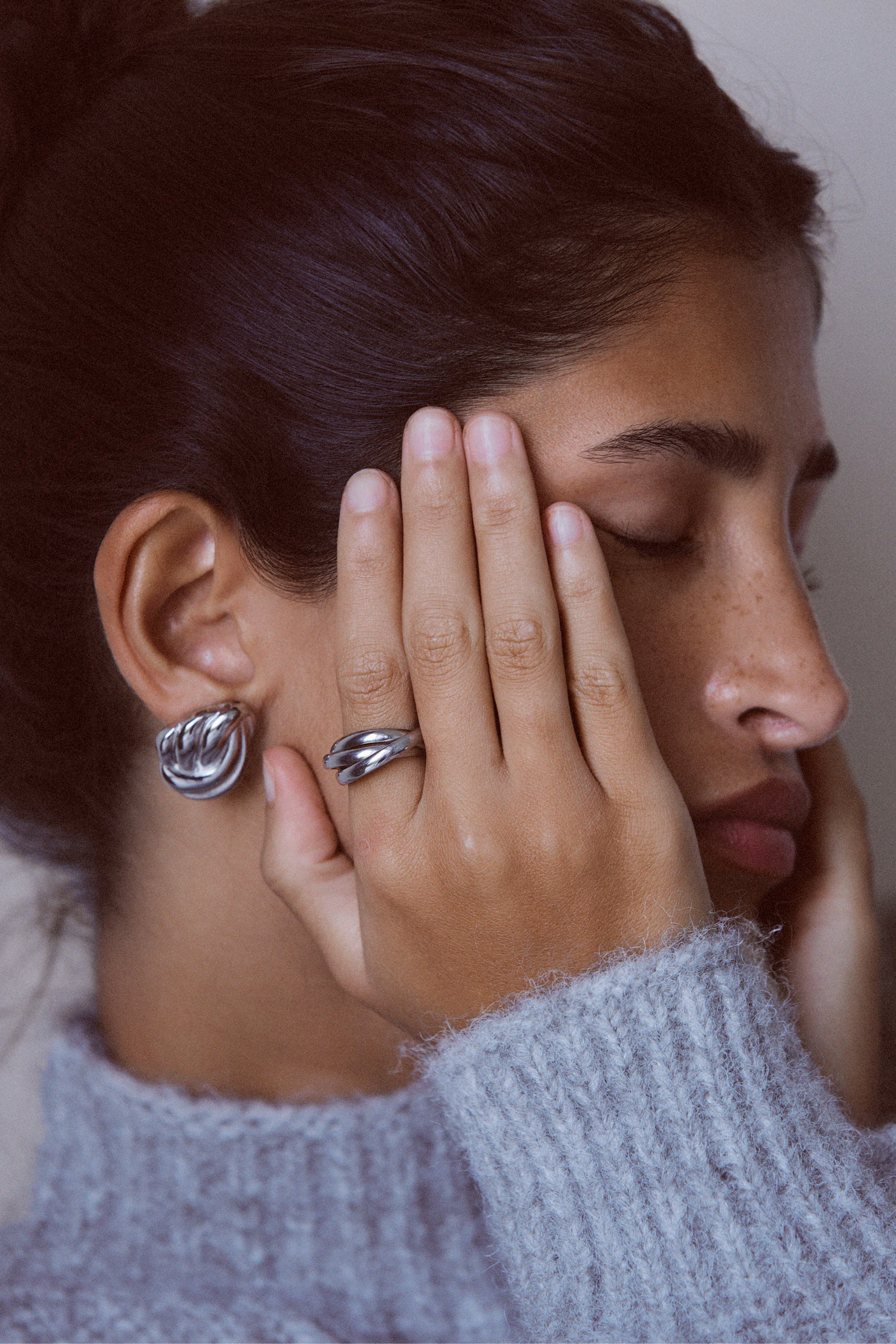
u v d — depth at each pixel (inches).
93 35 38.5
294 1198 38.0
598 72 34.6
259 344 34.8
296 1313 37.0
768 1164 31.9
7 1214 61.0
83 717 40.2
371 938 34.7
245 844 39.2
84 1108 40.6
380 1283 38.0
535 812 32.3
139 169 36.2
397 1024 35.4
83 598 38.4
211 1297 37.3
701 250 34.2
